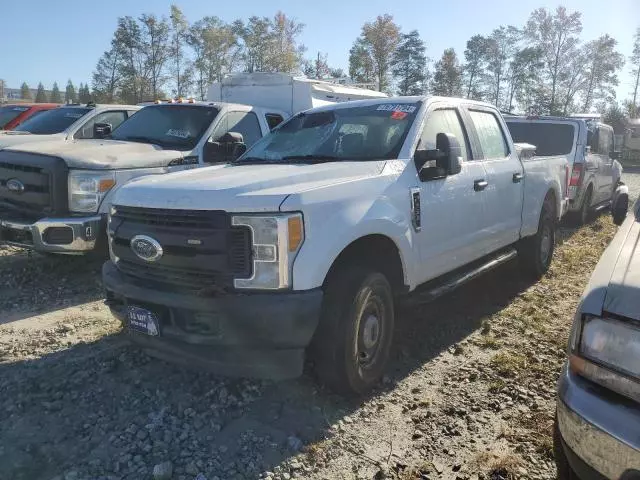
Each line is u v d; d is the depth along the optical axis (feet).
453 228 15.64
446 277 16.46
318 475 9.98
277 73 33.58
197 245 11.17
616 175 44.11
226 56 175.11
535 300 19.84
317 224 11.32
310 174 12.39
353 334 12.01
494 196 17.85
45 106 45.44
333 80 42.52
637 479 6.93
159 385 12.95
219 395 12.51
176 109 25.53
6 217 20.66
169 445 10.66
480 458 10.50
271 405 12.20
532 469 10.22
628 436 7.02
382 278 12.84
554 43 202.18
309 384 13.07
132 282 12.26
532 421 11.79
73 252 19.69
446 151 14.55
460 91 208.95
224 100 35.50
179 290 11.57
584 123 34.60
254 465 10.12
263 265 10.94
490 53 205.57
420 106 15.85
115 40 169.99
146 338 12.19
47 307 18.30
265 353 11.27
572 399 7.67
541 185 21.61
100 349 14.87
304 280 11.02
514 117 36.27
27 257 23.91
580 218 35.40
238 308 10.85
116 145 22.31
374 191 12.85
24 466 9.99
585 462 7.45
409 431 11.41
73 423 11.37
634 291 7.66
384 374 13.89
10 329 16.33
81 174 19.72
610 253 9.39
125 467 10.00
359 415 11.96
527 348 15.58
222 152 22.61
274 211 10.92
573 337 8.11
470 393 12.98
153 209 11.75
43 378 13.15
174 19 171.53
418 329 17.01
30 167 20.13
